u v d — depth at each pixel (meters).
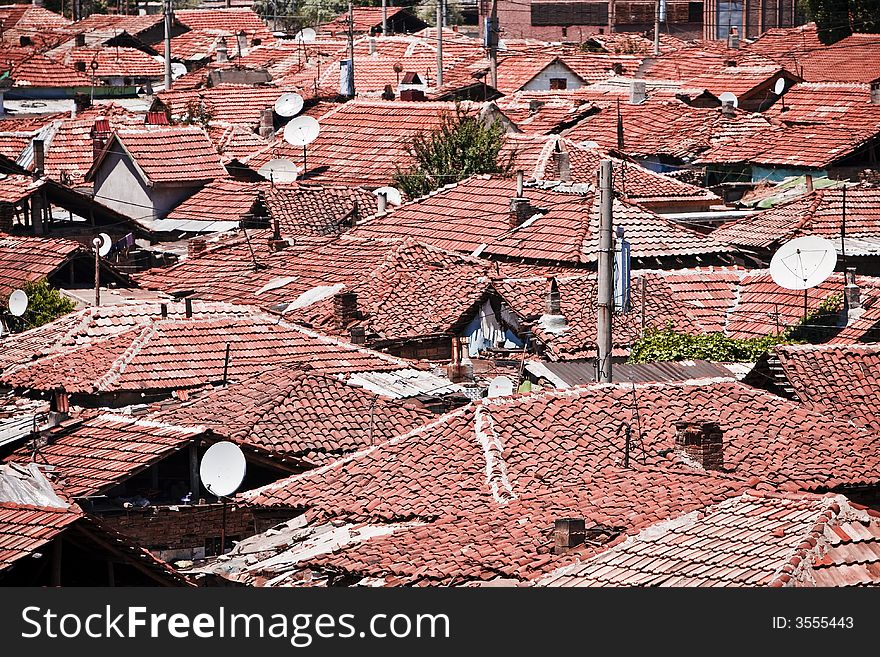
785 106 161.38
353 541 62.06
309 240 118.44
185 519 68.19
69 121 161.38
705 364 86.06
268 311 94.25
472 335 97.06
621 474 65.62
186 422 76.44
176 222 138.00
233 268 114.25
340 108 159.75
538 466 66.12
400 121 154.38
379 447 69.19
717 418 71.62
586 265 108.50
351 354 90.19
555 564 55.31
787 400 74.50
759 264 113.94
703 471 66.12
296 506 67.38
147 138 143.62
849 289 98.88
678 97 168.62
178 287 113.00
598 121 158.62
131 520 67.69
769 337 97.81
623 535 56.56
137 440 72.31
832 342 94.94
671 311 102.12
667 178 134.00
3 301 109.50
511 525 60.06
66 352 88.38
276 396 77.88
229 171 146.00
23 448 73.62
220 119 173.62
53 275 114.62
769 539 53.06
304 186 138.00
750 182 146.50
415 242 106.12
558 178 135.50
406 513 64.12
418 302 99.06
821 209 117.44
